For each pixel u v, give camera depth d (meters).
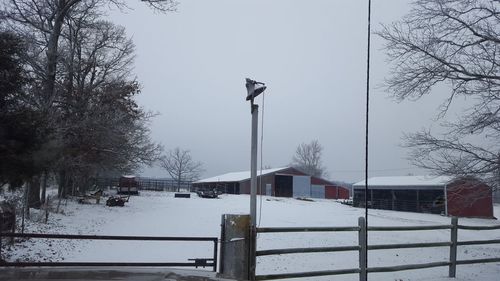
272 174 79.62
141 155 36.19
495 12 17.00
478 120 16.88
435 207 50.56
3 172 8.84
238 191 81.25
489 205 47.09
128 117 34.19
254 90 7.32
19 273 5.73
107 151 31.34
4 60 9.44
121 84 35.47
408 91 18.23
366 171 7.10
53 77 26.73
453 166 17.23
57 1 28.92
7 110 9.06
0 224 8.77
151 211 32.78
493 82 16.55
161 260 13.45
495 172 16.86
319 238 20.30
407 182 55.62
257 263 13.53
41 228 19.25
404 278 10.77
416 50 18.03
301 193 81.69
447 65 17.38
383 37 18.31
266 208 41.56
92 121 28.12
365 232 8.36
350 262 14.29
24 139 9.02
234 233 7.13
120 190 58.03
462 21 17.25
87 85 32.81
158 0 28.16
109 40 46.72
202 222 26.12
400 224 32.28
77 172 32.59
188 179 112.94
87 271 5.93
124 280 5.38
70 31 33.00
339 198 85.31
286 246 17.59
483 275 10.82
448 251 18.84
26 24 28.59
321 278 11.05
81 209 30.77
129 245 16.27
